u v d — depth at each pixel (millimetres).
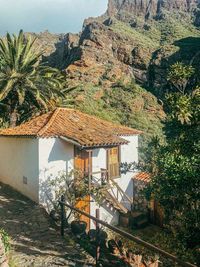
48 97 29141
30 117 29984
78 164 19969
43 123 20531
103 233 11719
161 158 13234
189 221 12141
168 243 14086
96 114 44344
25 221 14664
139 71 56562
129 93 50625
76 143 18641
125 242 17281
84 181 19141
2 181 22031
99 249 10180
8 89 26109
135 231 20422
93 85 50969
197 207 12430
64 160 19266
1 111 29641
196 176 11609
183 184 12016
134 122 45906
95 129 21531
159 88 53844
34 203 18219
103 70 53625
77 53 56688
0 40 27578
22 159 19766
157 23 91312
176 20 98562
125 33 64688
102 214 20484
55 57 72188
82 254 10914
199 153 12891
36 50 29281
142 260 10297
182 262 6934
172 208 13023
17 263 9961
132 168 23312
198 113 13953
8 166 21312
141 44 60281
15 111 29422
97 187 19266
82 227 13023
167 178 12086
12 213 15836
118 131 22656
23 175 19656
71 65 53344
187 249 12461
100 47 56219
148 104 50219
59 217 15438
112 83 52000
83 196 18609
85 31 64688
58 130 19406
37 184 18312
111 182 21578
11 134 20062
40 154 18344
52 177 18781
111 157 22031
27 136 18781
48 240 12266
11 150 20953
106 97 49562
